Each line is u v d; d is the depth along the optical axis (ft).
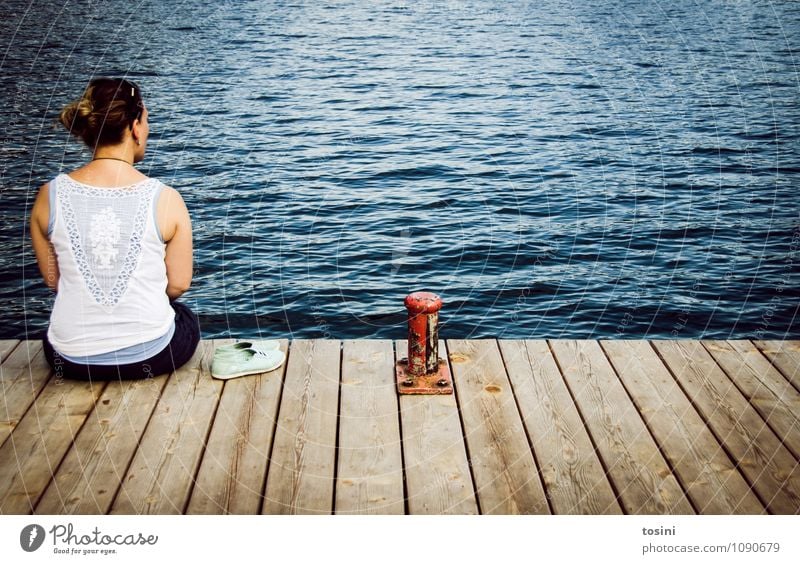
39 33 73.46
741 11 97.45
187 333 9.55
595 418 8.72
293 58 62.80
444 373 9.59
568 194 30.58
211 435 8.30
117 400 8.90
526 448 8.14
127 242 8.60
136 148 8.76
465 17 88.94
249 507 7.18
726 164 35.73
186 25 80.38
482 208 28.45
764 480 7.61
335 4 100.53
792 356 10.24
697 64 63.98
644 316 20.11
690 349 10.42
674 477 7.66
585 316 19.99
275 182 31.45
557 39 74.64
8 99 46.68
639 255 24.26
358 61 61.57
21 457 7.84
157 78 54.03
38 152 35.42
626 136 40.81
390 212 27.86
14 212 27.55
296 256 23.45
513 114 45.19
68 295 8.78
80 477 7.55
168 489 7.41
